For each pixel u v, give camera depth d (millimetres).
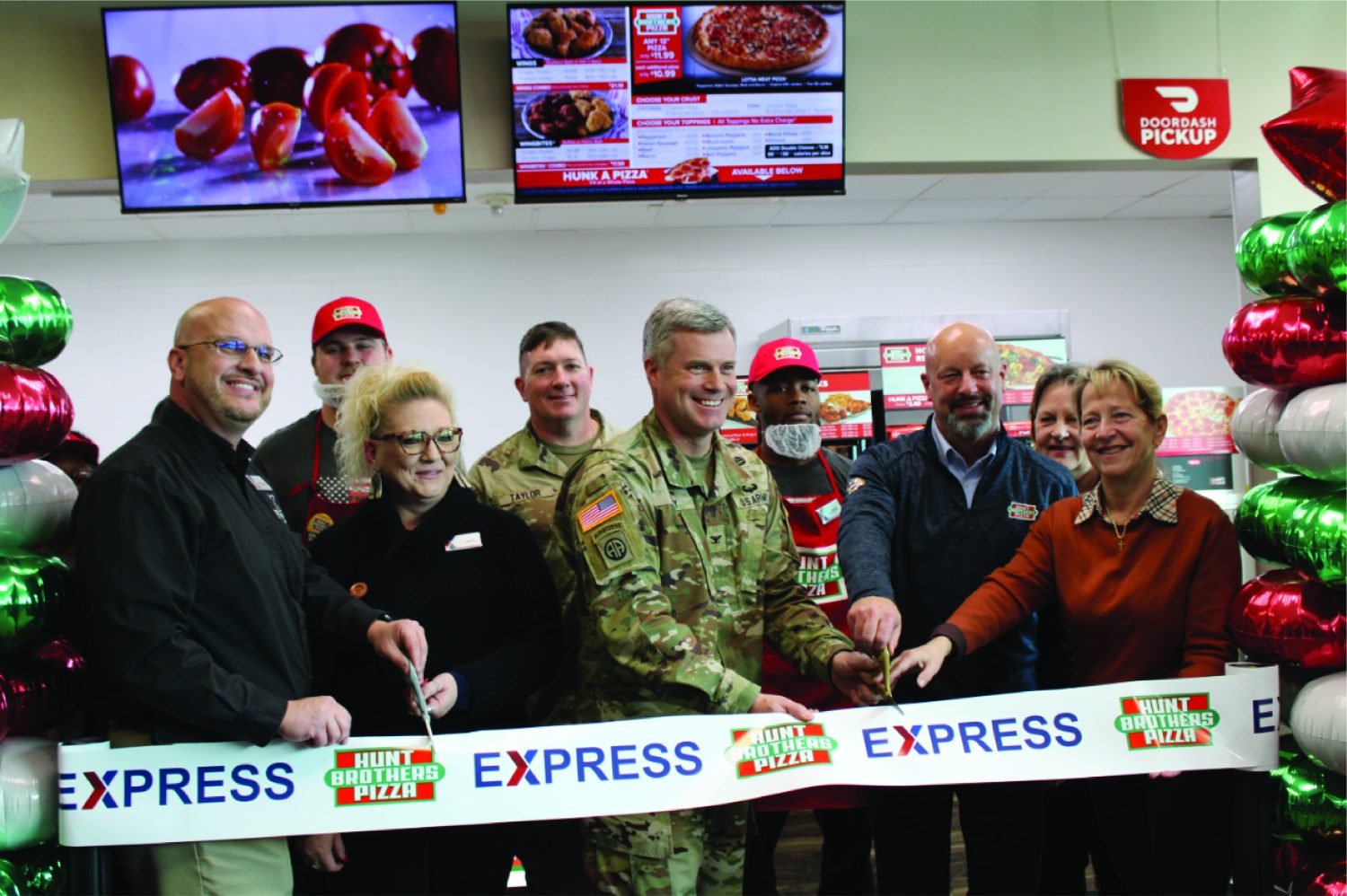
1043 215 6508
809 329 5355
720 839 2232
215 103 3389
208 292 6203
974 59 3764
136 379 6168
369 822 2018
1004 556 2455
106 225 5766
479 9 3600
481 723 2195
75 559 2311
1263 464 2506
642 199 3574
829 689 2959
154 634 1770
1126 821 2314
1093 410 2268
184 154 3398
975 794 2418
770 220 6344
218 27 3379
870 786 2459
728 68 3543
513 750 2066
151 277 6172
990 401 2420
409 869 2121
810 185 3588
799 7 3537
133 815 1957
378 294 6293
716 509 2217
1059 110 3787
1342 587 2197
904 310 6590
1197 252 6762
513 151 3525
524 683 2150
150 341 6176
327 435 3113
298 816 2000
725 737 2117
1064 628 2432
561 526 2256
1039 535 2400
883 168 3838
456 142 3490
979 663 2428
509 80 3514
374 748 2035
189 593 1848
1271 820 2287
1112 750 2211
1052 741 2205
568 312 6402
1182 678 2227
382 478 2230
